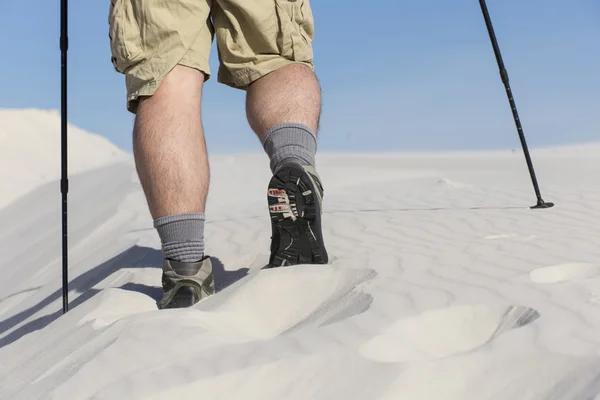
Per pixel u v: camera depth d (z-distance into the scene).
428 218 4.32
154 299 2.65
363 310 2.14
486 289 2.31
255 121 2.75
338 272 2.57
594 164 11.04
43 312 3.31
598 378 1.59
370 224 4.17
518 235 3.58
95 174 12.48
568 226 3.85
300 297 2.47
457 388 1.67
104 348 1.92
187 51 2.57
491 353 1.74
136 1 2.56
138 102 2.64
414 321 2.03
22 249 6.56
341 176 10.14
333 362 1.74
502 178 8.19
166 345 1.89
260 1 2.68
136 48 2.56
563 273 2.73
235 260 3.41
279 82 2.74
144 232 5.00
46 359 2.09
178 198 2.50
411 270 2.68
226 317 2.28
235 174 10.70
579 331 1.85
